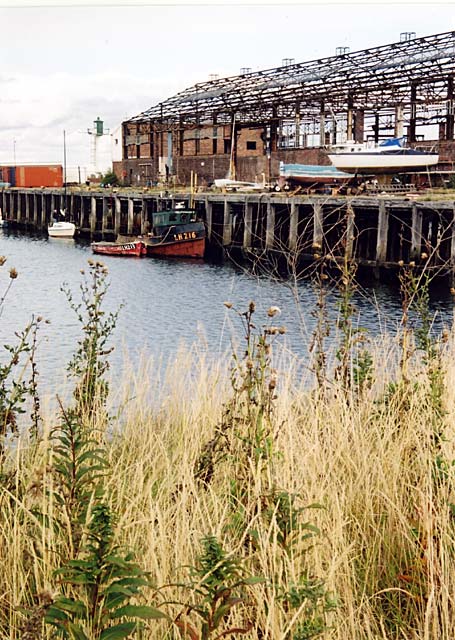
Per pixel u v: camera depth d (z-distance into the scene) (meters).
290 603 3.38
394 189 46.25
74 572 3.22
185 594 3.63
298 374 7.61
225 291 32.38
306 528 3.77
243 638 3.34
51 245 61.97
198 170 78.75
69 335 20.47
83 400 6.70
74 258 49.38
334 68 57.91
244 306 27.62
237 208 52.78
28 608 3.21
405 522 4.23
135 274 40.31
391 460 5.01
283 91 63.91
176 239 49.59
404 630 3.62
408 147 53.75
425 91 55.19
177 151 81.75
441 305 26.91
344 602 3.70
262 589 3.47
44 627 3.30
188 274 40.09
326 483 4.60
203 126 77.25
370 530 4.39
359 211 40.31
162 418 6.83
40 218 84.69
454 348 7.10
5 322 23.36
